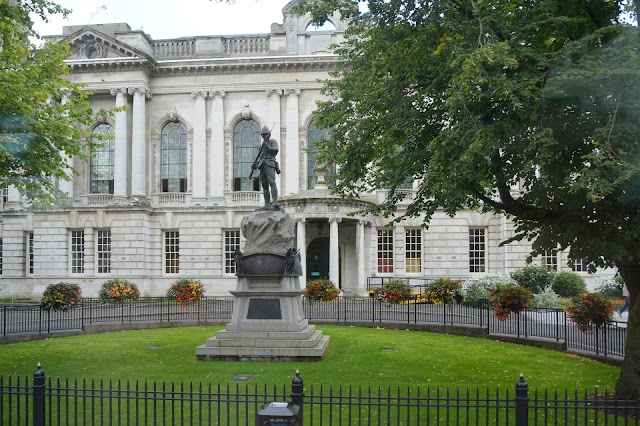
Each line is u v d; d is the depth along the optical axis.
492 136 11.58
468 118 12.29
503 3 12.84
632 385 11.82
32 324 26.34
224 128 46.72
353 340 20.72
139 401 12.23
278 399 11.84
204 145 46.44
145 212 45.41
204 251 45.88
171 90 46.97
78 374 14.83
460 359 17.03
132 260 44.84
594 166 11.41
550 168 12.29
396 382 13.65
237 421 8.85
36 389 9.41
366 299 34.88
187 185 46.81
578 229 11.45
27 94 17.38
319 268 44.50
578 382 14.10
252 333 16.80
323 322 26.03
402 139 15.57
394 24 14.55
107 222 45.22
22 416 11.37
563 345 19.08
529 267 37.22
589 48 12.09
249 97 46.78
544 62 11.73
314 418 10.81
